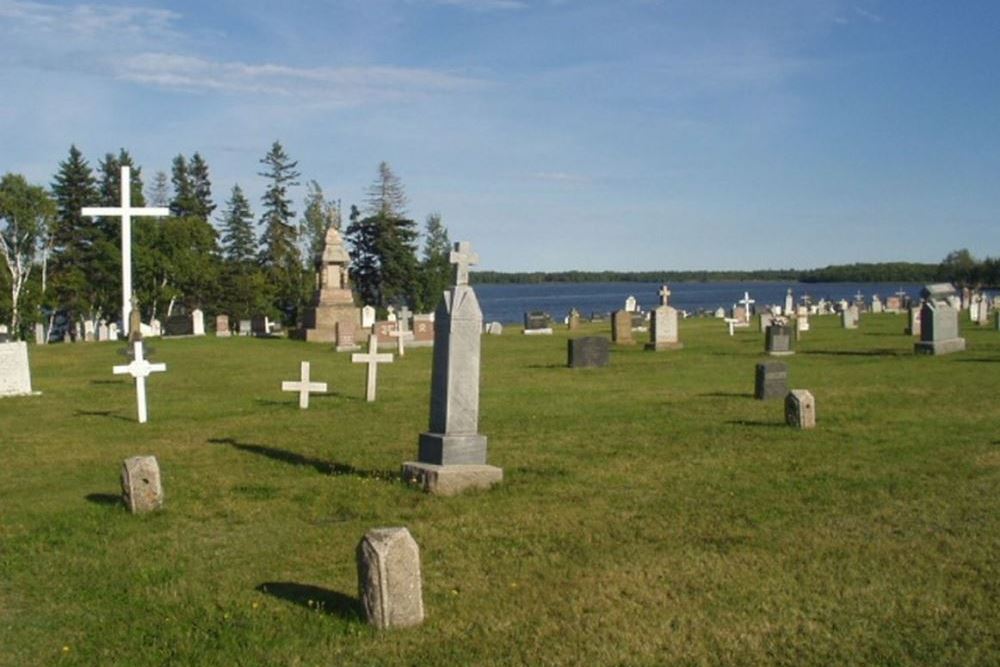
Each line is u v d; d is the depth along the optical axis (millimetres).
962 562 9711
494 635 8070
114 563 10273
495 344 46938
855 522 11281
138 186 86312
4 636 8328
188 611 8781
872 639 7855
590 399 23766
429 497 12898
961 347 36750
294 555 10430
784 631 8039
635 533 10992
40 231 74625
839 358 35469
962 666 7352
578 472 14375
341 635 8125
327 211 99625
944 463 14570
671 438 17391
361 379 30047
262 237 103562
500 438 17641
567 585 9250
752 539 10641
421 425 19719
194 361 38062
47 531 11578
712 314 94500
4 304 73312
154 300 84750
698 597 8852
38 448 17781
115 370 21047
